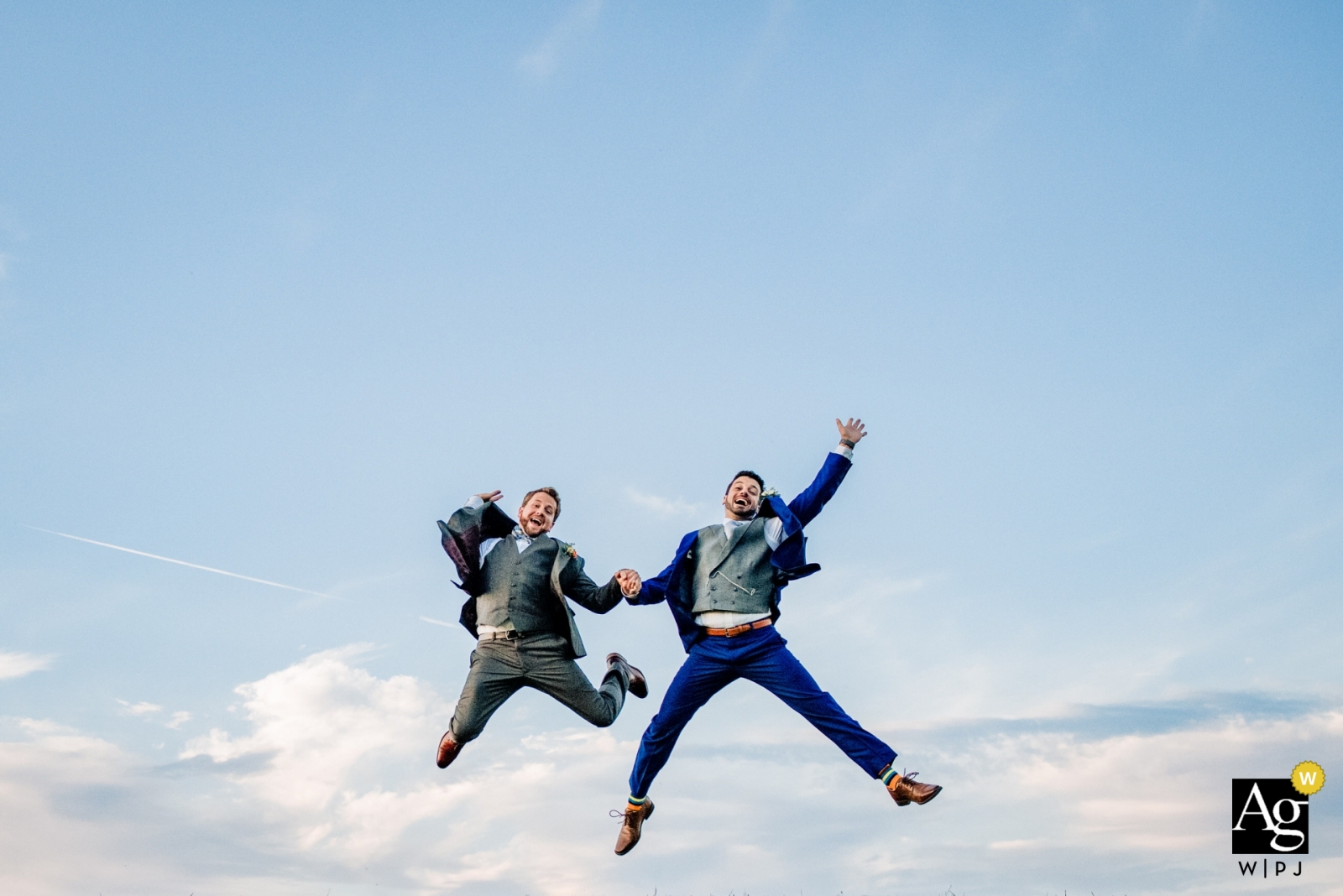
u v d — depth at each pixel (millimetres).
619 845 9688
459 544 9469
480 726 9320
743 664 9156
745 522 9438
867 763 8938
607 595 9312
